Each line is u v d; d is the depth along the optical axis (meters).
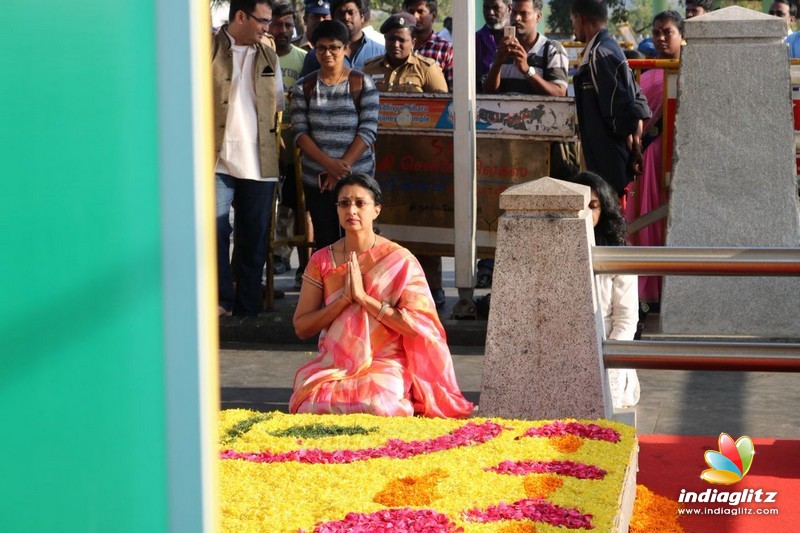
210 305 1.61
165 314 1.58
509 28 8.97
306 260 10.00
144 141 1.56
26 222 1.55
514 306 5.42
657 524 4.45
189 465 1.60
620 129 8.34
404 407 5.70
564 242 5.34
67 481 1.60
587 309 5.33
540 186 5.41
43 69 1.53
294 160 9.37
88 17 1.53
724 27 7.75
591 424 5.01
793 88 8.95
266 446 4.80
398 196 8.98
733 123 7.83
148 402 1.59
